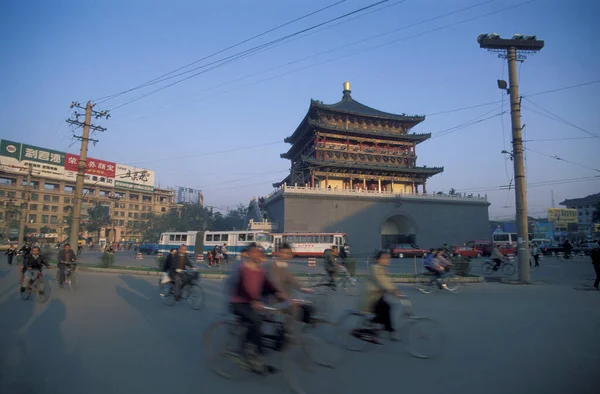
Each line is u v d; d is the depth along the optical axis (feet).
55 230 246.06
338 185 162.09
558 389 14.83
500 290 46.34
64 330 24.09
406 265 89.81
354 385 15.47
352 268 56.59
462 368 17.48
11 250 87.45
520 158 57.16
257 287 17.51
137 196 310.65
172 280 33.68
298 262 101.91
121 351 19.81
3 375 16.15
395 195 151.64
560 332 24.20
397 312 28.96
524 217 55.93
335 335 21.62
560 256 110.01
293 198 139.33
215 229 269.03
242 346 16.67
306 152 173.99
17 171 230.07
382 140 165.07
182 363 18.08
